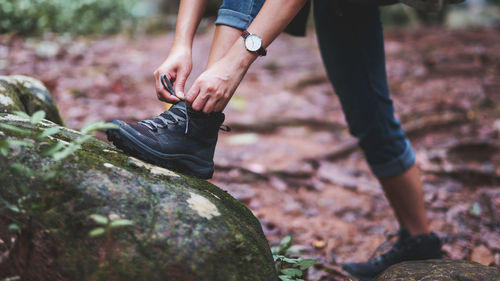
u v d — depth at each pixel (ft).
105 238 3.85
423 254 6.64
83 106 12.19
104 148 4.71
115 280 3.84
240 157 11.05
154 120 4.66
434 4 5.34
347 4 5.93
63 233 3.89
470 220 8.67
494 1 36.58
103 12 23.20
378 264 6.81
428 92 15.15
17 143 3.75
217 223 4.17
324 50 6.36
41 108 6.60
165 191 4.22
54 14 19.39
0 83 5.87
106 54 17.95
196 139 4.66
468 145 11.43
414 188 6.69
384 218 8.86
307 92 15.88
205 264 3.95
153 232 3.93
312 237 8.07
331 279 6.67
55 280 3.92
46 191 3.95
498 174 10.22
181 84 4.93
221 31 4.74
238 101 14.73
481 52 19.40
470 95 14.74
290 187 9.87
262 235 4.65
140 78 15.62
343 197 9.64
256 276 4.17
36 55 15.58
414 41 22.33
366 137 6.49
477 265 5.16
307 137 12.50
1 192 3.96
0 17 17.17
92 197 3.95
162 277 3.86
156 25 26.84
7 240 4.03
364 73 6.22
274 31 4.54
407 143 6.69
